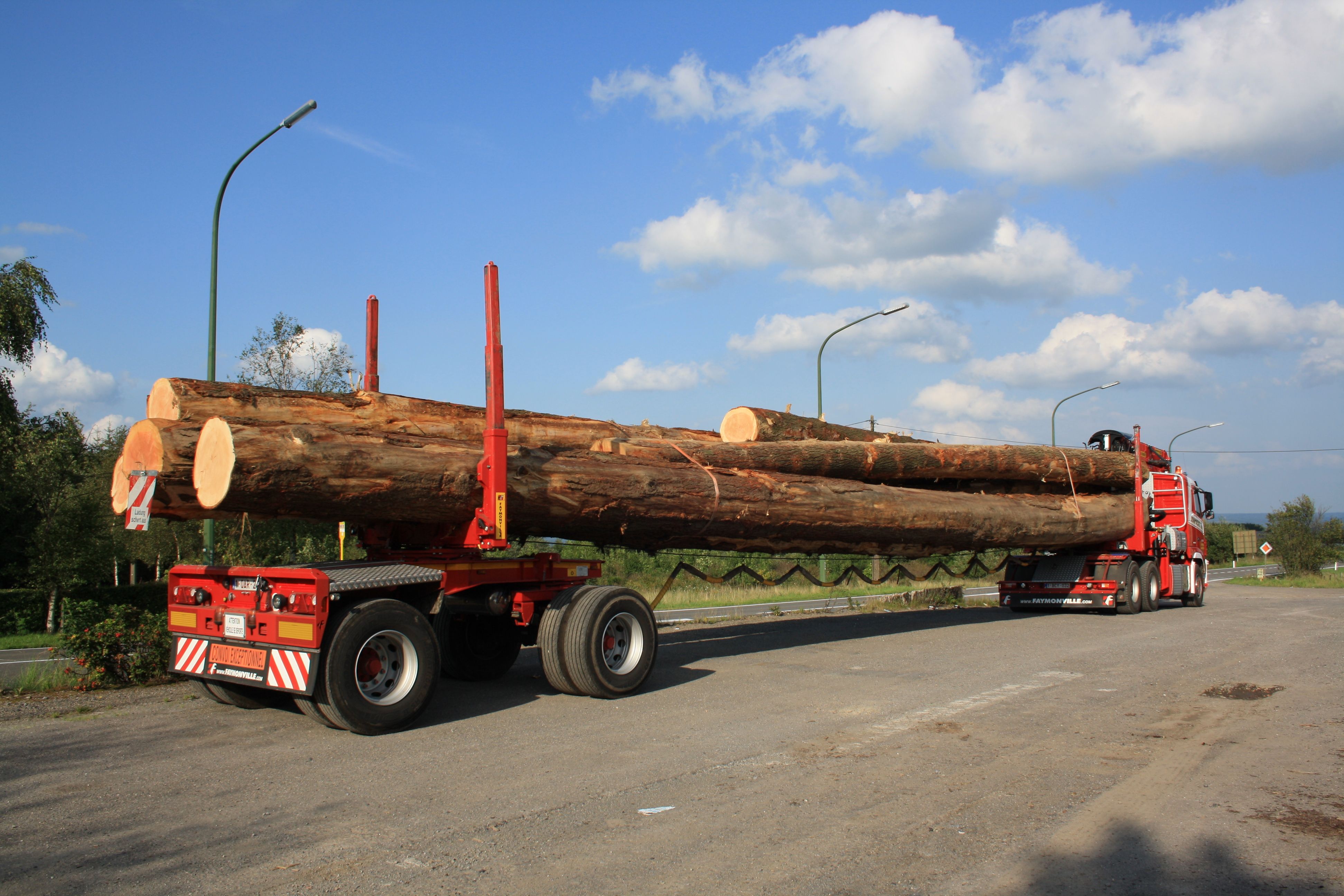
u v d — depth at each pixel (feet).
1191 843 14.64
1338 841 14.76
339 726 22.34
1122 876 13.25
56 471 70.13
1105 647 39.19
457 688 29.58
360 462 24.38
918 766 19.36
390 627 23.16
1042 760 19.76
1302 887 12.88
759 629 48.24
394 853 14.29
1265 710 25.35
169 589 26.66
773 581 49.29
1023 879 13.16
